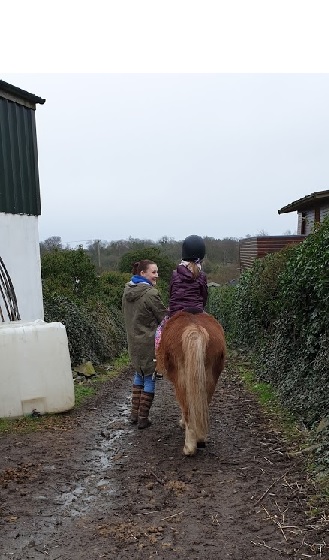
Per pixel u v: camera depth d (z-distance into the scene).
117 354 15.60
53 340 7.55
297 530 4.01
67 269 16.64
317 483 4.76
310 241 7.70
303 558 3.65
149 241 46.16
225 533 4.05
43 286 14.03
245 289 13.70
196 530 4.12
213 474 5.25
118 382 11.05
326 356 6.65
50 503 4.72
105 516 4.43
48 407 7.54
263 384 9.42
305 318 7.70
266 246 17.31
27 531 4.21
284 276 8.76
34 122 11.51
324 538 3.86
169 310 6.23
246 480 5.04
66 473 5.42
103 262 40.19
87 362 11.63
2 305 9.48
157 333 6.30
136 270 7.16
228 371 11.85
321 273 6.65
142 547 3.90
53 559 3.78
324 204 16.16
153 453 5.98
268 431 6.59
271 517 4.24
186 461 5.65
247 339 13.59
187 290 6.06
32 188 11.30
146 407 7.03
